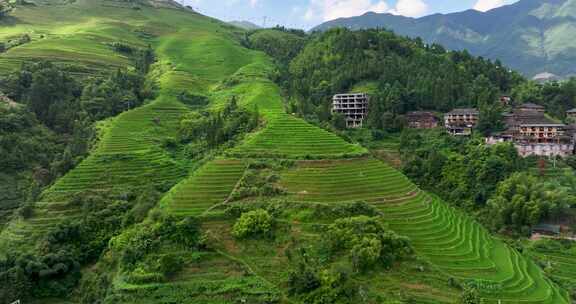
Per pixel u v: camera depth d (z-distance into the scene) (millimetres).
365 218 61812
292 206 67875
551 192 84625
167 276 56000
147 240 60906
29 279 61781
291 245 60562
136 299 52750
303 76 176375
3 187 83625
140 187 85938
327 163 80438
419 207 72812
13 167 88875
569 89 139625
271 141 88188
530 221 83438
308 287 52281
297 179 75062
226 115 116000
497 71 165375
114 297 53219
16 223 74625
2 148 90188
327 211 66375
